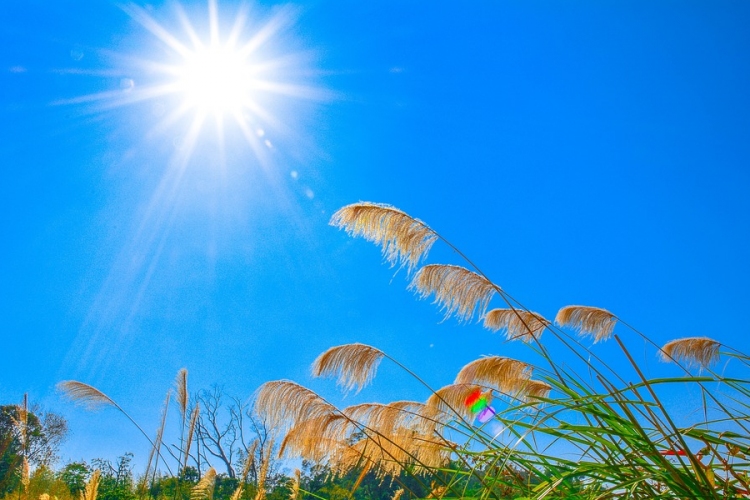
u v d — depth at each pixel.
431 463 2.27
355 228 2.57
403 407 2.51
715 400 1.65
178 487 3.22
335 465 2.35
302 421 2.29
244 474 2.60
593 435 1.59
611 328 3.08
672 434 1.38
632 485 1.40
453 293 2.53
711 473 1.41
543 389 2.43
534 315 2.48
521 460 1.75
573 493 1.61
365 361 2.38
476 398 2.45
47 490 3.93
